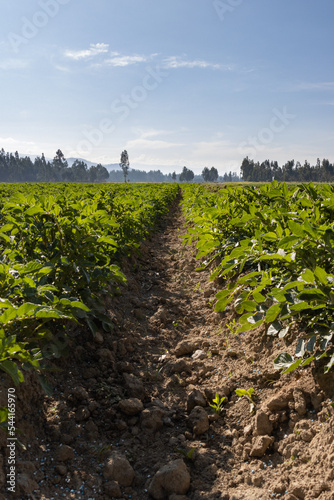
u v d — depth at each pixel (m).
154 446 2.70
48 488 2.21
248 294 3.05
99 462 2.51
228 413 2.90
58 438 2.65
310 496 1.92
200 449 2.59
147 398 3.23
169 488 2.25
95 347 3.86
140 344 4.18
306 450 2.23
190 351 3.94
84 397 3.07
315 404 2.46
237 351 3.61
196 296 5.66
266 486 2.16
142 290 6.15
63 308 2.75
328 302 2.37
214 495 2.21
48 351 3.05
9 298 2.86
